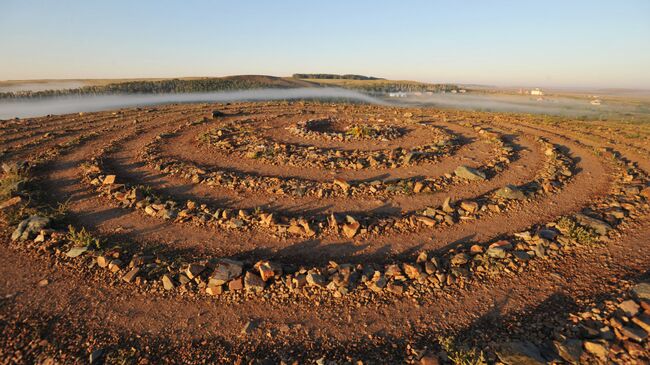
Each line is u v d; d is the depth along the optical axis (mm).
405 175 12617
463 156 15125
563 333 5191
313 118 24875
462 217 9328
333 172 12828
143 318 5766
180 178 12000
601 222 8648
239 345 5297
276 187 11047
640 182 11633
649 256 7367
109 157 14242
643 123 25469
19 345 5152
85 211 9414
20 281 6543
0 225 8414
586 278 6742
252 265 7059
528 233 8281
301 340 5410
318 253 7711
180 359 5027
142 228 8578
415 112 31016
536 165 13945
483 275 6930
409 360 4969
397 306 6125
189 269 6629
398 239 8305
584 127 22781
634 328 4984
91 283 6523
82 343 5230
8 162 13461
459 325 5699
